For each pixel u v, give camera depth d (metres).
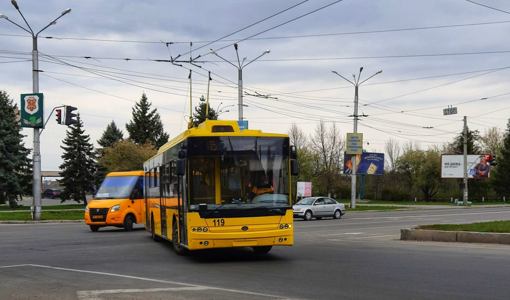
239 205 11.88
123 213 23.36
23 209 51.28
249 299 7.73
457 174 72.50
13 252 14.91
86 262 12.56
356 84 46.12
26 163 57.31
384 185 90.81
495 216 36.81
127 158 63.25
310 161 69.56
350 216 39.00
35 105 31.44
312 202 34.69
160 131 93.19
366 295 7.93
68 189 64.12
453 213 42.72
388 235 21.09
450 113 45.28
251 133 12.32
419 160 86.38
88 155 65.19
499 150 89.38
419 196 90.38
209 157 12.00
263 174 12.16
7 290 8.76
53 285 9.20
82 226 27.86
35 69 31.38
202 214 11.72
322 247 15.80
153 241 18.45
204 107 70.19
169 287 8.84
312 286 8.78
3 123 53.06
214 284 9.14
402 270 10.45
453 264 11.20
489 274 9.77
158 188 17.38
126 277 10.04
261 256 13.48
